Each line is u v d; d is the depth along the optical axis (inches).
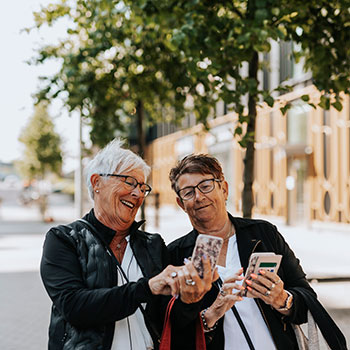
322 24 209.5
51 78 314.5
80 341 84.2
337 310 274.8
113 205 92.1
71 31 274.1
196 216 105.6
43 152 1243.8
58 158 1259.8
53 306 89.2
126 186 92.2
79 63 297.9
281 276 104.5
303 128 730.2
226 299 92.8
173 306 87.6
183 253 107.5
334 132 664.4
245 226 107.0
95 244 89.8
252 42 188.2
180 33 186.2
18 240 641.6
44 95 314.5
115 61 315.3
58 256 87.6
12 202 1883.6
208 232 107.3
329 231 672.4
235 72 201.9
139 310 91.5
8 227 828.6
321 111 687.1
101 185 93.0
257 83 197.3
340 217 659.4
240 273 93.1
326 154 683.4
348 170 641.0
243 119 197.9
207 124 274.5
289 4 195.0
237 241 105.4
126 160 92.8
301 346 101.9
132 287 83.7
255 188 876.6
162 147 1438.2
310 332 99.3
